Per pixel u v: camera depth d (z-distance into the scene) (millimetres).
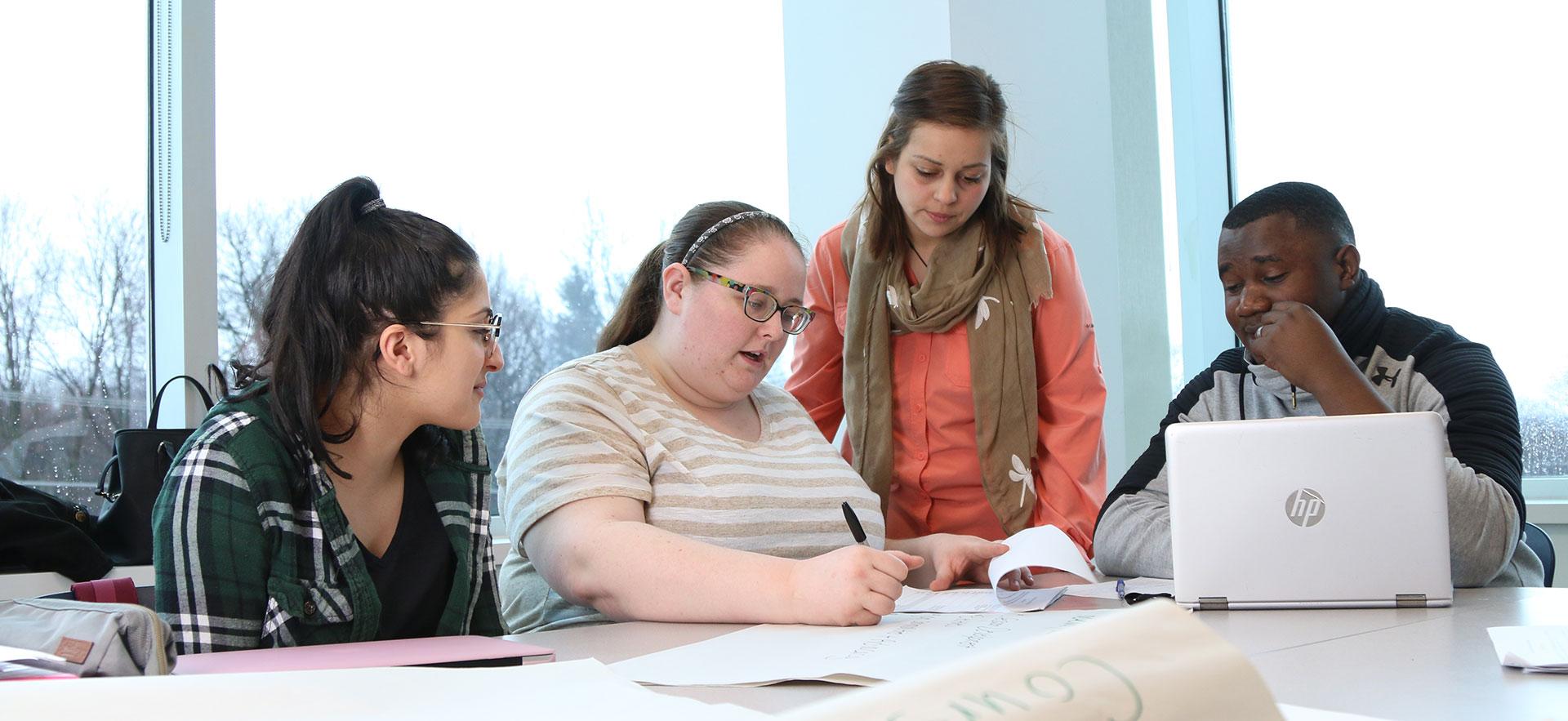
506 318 2740
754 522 1467
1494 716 715
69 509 2039
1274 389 1760
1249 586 1230
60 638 829
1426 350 1714
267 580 1185
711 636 1146
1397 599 1211
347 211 1241
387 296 1226
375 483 1320
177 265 2355
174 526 1157
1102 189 3047
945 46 3117
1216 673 433
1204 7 3178
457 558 1369
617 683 776
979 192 1909
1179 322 3174
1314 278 1710
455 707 710
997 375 1958
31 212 2248
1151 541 1606
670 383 1593
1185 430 1261
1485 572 1446
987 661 437
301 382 1212
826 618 1152
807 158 3271
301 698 724
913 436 2029
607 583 1276
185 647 1132
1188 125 3172
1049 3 3090
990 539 2039
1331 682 829
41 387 2244
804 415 1761
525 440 1420
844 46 3254
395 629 1300
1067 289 2012
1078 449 1967
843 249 2092
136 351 2369
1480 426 1597
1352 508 1219
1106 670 427
